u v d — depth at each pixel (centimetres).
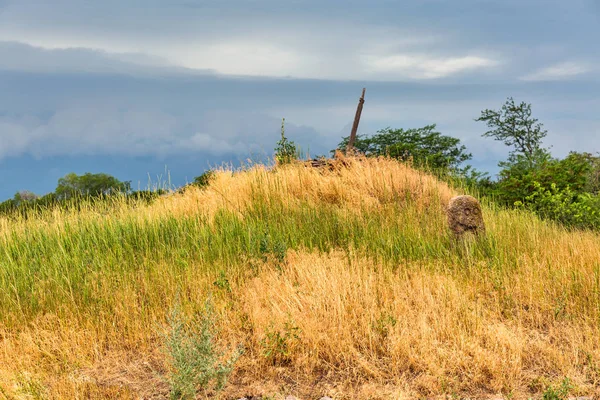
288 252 684
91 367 484
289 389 440
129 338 525
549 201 1070
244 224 801
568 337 506
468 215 711
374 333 497
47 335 531
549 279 617
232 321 532
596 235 930
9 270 684
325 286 566
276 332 493
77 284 627
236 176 1081
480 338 498
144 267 677
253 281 616
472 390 431
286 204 895
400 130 1917
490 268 644
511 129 2236
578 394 418
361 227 786
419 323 507
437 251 707
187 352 425
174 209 923
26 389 436
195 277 633
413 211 887
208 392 438
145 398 435
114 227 816
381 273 625
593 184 1193
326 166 1099
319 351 483
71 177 1689
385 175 1012
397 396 415
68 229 828
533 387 434
